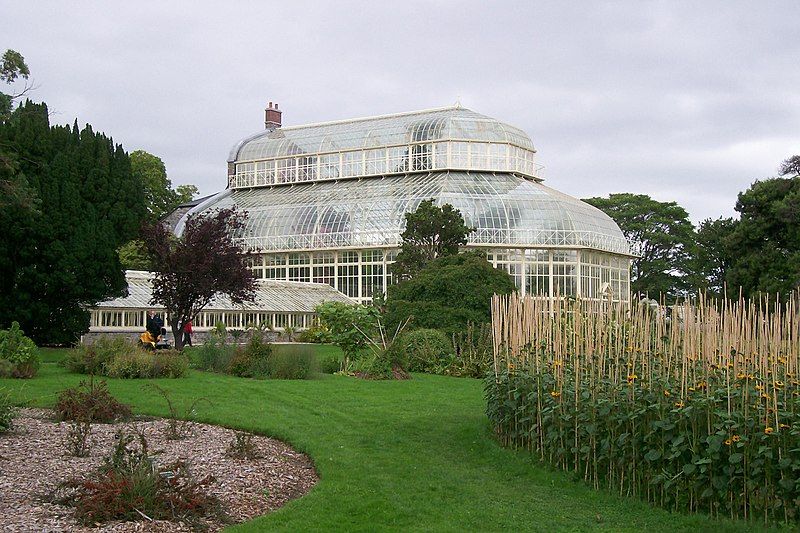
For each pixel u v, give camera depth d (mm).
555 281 68250
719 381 12094
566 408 13938
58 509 10711
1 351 25172
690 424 12078
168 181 88312
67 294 37781
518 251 67750
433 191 70125
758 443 11320
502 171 75438
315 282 72250
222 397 21891
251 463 13906
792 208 48375
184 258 35031
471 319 34375
